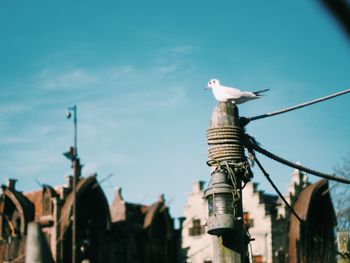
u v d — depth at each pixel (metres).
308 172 9.95
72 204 50.75
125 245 56.00
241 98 8.98
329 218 53.16
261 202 55.19
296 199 55.78
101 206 53.09
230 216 8.18
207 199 8.45
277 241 54.06
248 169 8.62
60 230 50.44
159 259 58.38
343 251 15.10
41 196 52.78
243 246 8.26
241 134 8.87
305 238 53.19
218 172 8.52
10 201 52.78
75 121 48.88
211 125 8.84
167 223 59.47
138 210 59.44
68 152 48.44
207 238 58.28
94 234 52.97
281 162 9.70
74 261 45.44
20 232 51.78
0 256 51.28
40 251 4.00
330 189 50.09
